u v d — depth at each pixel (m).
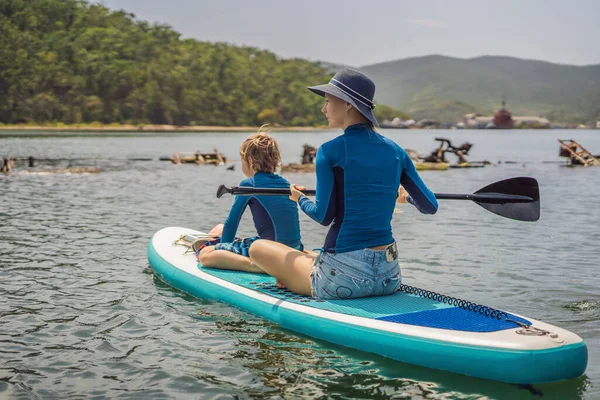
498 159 32.31
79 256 7.50
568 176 20.02
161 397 3.79
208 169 23.56
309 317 4.62
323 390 3.85
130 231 9.38
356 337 4.36
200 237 6.89
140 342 4.66
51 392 3.87
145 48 140.75
